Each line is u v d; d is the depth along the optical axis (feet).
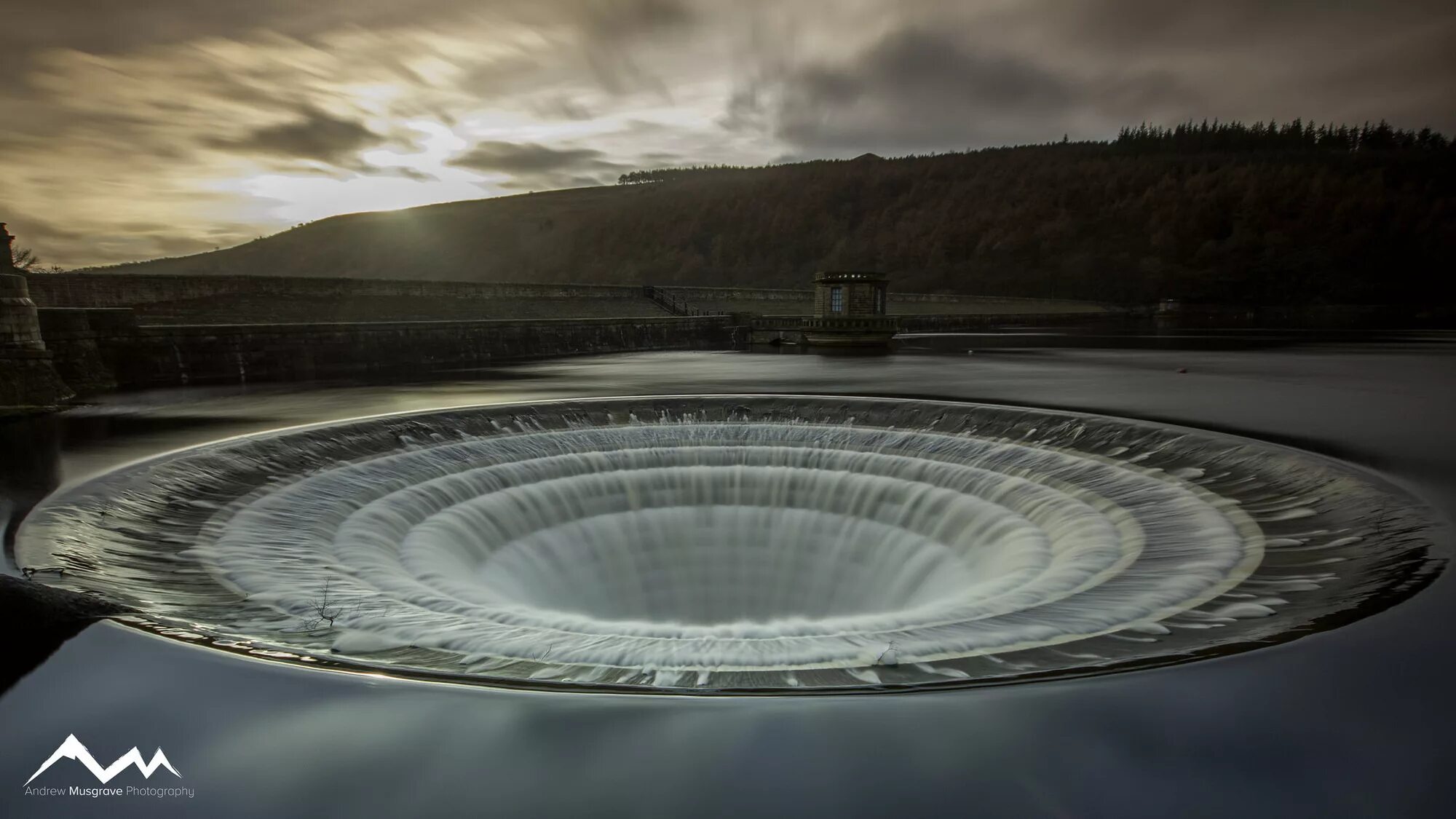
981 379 111.24
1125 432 59.36
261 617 29.50
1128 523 43.45
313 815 17.46
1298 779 18.38
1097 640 26.53
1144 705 21.48
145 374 99.45
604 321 183.83
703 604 53.06
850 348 186.91
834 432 69.15
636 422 77.36
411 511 48.03
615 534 55.21
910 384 103.40
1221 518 41.96
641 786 18.42
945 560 48.96
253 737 20.35
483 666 24.98
